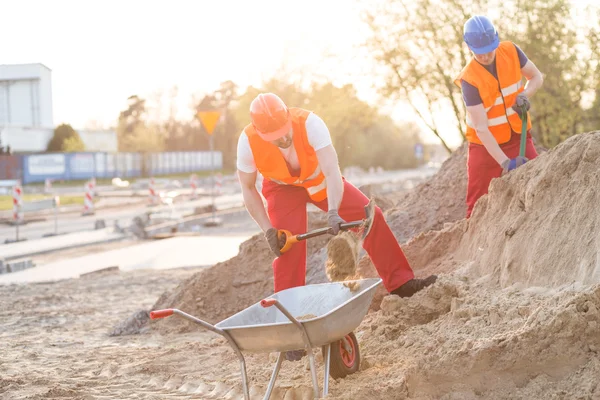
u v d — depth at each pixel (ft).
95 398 19.43
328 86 90.94
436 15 77.56
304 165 19.17
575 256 17.21
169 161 292.20
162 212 109.91
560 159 19.24
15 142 239.91
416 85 79.41
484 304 17.95
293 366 20.20
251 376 19.98
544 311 15.47
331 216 18.40
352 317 16.53
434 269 22.57
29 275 52.39
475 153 24.32
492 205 21.56
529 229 19.03
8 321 34.17
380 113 87.71
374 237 20.34
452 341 16.48
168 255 61.31
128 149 361.51
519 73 23.39
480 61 23.07
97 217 112.06
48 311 36.73
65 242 75.77
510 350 15.11
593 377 14.08
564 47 71.26
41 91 262.88
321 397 16.26
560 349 14.79
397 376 16.24
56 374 22.71
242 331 15.76
